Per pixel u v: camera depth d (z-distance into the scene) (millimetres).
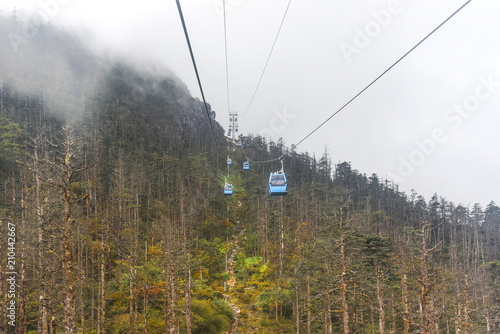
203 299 43062
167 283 30812
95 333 29906
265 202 66562
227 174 117750
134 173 64688
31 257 25406
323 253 33375
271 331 39031
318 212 64125
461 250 76625
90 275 39406
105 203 53875
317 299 34406
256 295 49156
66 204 15227
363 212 71562
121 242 40531
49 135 70062
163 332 32375
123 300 35688
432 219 92438
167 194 72125
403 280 33250
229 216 83938
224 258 61844
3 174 47562
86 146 71000
